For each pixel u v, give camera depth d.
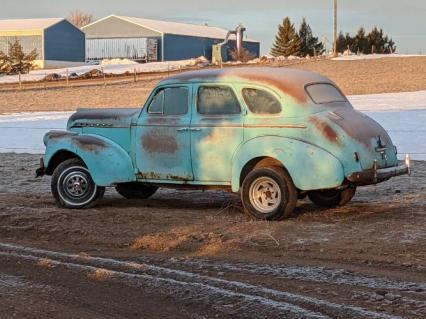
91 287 6.52
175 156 9.76
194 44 91.00
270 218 9.15
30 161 17.45
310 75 9.70
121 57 87.12
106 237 8.68
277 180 9.05
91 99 39.28
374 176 8.95
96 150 10.20
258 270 6.89
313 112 9.03
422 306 5.62
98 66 70.25
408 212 9.65
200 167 9.59
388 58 63.50
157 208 10.55
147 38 86.62
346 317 5.39
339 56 71.88
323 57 71.00
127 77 53.28
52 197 11.80
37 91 44.16
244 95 9.36
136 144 10.05
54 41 78.06
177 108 9.78
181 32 89.69
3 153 19.48
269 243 7.97
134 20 87.81
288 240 8.06
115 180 10.12
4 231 9.17
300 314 5.46
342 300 5.85
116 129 10.24
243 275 6.75
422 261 7.05
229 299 5.91
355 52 101.25
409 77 47.09
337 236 8.19
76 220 9.59
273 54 96.31
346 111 9.38
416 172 13.95
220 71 9.69
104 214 9.95
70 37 80.25
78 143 10.30
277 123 9.09
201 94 9.62
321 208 10.21
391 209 9.96
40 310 5.90
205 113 9.57
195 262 7.31
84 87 46.09
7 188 13.15
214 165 9.50
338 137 8.84
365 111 27.42
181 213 10.02
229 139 9.38
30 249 8.19
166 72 56.62
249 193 9.28
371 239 7.98
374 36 107.31
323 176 8.81
